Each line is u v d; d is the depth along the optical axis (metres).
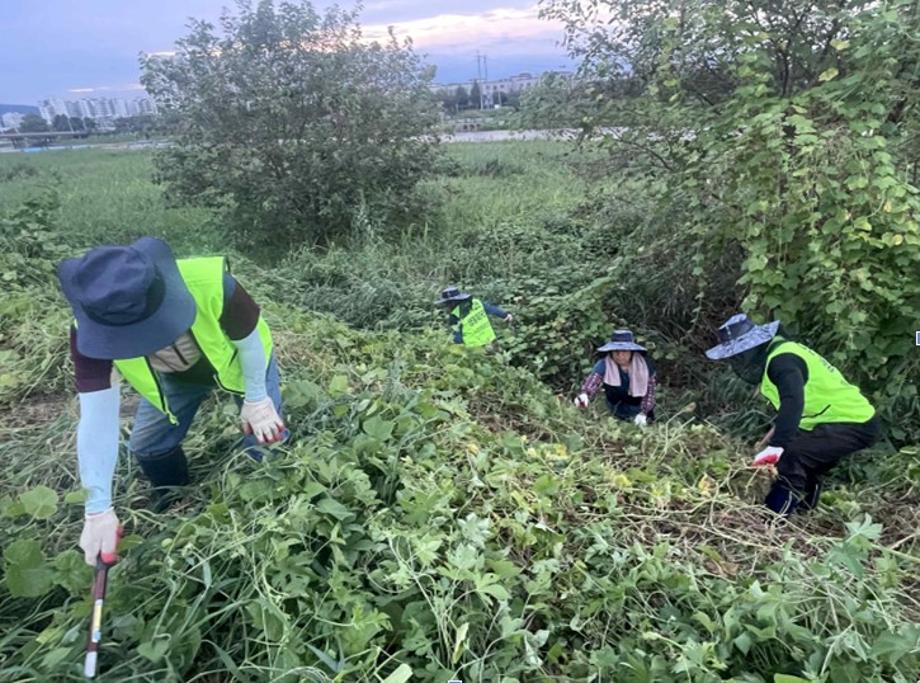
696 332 6.78
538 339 6.63
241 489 2.64
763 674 2.33
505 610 2.30
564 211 10.66
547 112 7.18
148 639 2.12
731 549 3.09
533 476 3.31
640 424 4.55
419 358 5.00
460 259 9.08
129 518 2.84
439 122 11.57
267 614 2.14
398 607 2.33
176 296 2.16
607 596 2.54
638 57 6.69
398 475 2.91
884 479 4.14
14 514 2.50
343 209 10.79
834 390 3.81
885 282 4.65
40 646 2.12
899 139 5.15
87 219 12.36
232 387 2.72
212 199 11.24
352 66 10.88
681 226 6.07
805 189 4.59
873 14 4.96
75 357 2.18
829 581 2.60
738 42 5.50
